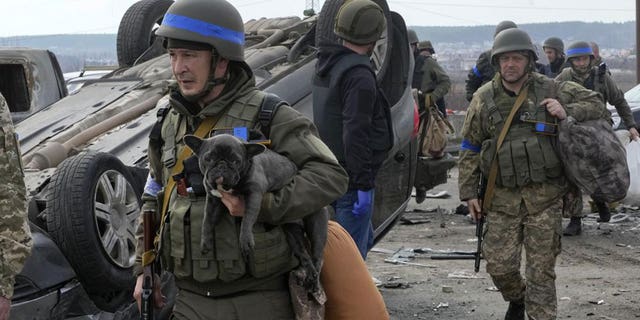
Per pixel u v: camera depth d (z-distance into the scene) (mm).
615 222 11336
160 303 3766
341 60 5789
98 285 5172
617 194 5957
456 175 16734
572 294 7605
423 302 7398
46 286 4910
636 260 9062
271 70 7449
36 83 7801
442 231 10773
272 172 3322
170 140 3561
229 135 3207
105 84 7508
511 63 5969
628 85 47000
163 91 7172
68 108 7070
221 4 3471
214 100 3498
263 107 3484
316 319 3506
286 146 3453
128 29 8453
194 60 3451
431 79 12641
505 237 6109
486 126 6121
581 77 10820
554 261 6059
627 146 12391
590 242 10070
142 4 8602
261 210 3305
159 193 3605
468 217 11789
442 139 10875
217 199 3309
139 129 6438
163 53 8344
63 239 5027
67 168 5164
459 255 9141
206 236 3332
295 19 8734
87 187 5094
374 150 5863
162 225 3518
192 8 3434
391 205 7531
